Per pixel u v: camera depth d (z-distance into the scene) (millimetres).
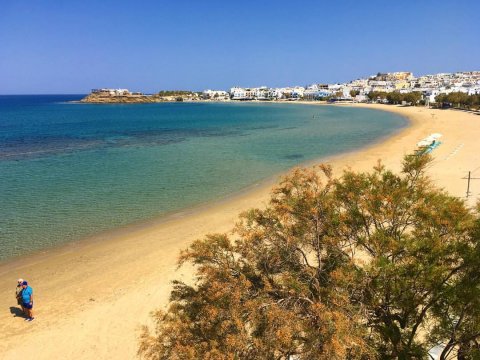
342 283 6758
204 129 81875
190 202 27125
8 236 21062
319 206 7844
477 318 6461
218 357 5973
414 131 67000
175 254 18156
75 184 32375
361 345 5906
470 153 39094
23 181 33500
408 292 6871
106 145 56688
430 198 8062
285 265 7660
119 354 11453
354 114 124625
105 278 16188
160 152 49812
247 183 32344
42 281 16188
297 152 48531
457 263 7012
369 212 7754
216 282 6812
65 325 12977
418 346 6949
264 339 6090
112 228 22188
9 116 126188
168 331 7340
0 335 12578
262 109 172500
